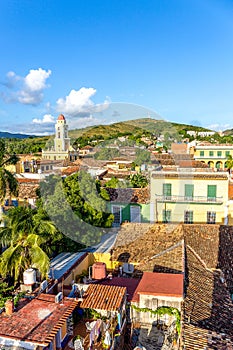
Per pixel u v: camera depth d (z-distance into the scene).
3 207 24.03
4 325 11.49
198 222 28.64
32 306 12.87
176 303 14.20
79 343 11.91
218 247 20.44
